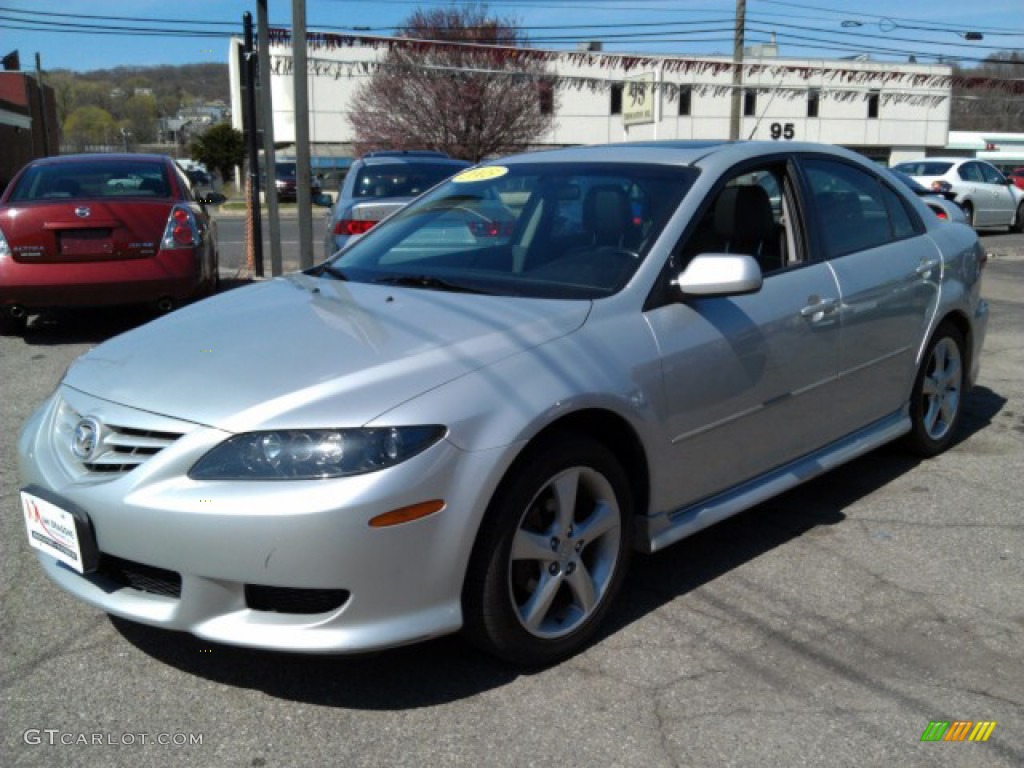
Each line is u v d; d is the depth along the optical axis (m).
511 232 3.95
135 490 2.75
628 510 3.31
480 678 3.05
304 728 2.79
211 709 2.88
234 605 2.73
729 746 2.71
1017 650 3.23
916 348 4.77
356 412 2.71
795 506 4.52
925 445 5.07
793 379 3.93
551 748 2.70
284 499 2.62
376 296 3.55
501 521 2.88
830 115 52.97
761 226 4.00
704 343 3.50
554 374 3.02
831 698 2.94
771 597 3.60
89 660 3.14
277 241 11.06
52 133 51.62
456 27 35.41
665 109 47.34
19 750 2.69
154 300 7.84
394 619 2.74
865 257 4.41
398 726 2.80
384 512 2.65
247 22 11.89
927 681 3.04
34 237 7.48
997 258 15.91
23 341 8.06
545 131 41.69
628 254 3.57
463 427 2.78
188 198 8.41
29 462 3.13
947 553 3.99
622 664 3.14
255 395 2.79
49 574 3.12
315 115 46.44
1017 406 6.26
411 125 38.56
